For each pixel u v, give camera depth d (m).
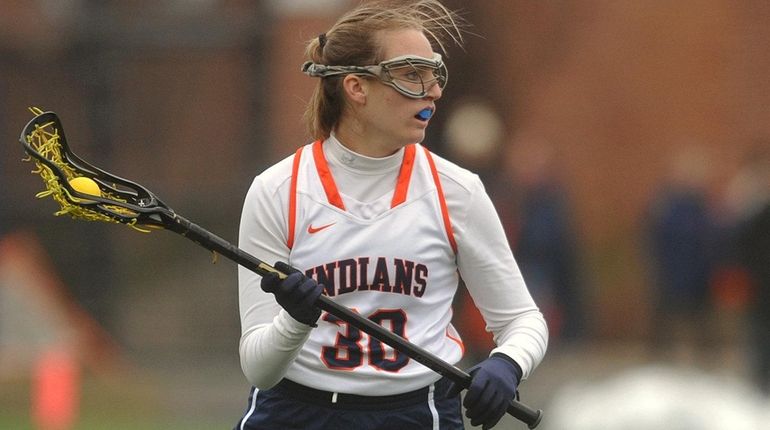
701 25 62.88
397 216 15.77
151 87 63.66
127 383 50.41
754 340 41.94
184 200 63.12
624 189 63.28
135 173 63.31
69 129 62.84
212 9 62.62
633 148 63.34
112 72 61.94
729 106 62.66
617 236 62.78
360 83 15.70
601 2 63.69
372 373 15.78
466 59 62.47
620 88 63.56
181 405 48.31
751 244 41.75
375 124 15.70
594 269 62.44
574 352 53.03
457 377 15.30
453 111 50.72
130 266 61.72
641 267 61.81
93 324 58.25
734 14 62.59
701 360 53.16
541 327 16.17
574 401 22.64
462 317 38.88
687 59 63.03
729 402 21.59
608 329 62.09
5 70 63.38
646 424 21.02
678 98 63.06
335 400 15.88
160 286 61.69
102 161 61.62
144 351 60.44
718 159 62.50
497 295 16.12
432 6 16.41
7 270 53.47
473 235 15.95
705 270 52.34
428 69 15.70
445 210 15.84
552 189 50.16
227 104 63.56
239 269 16.08
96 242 61.16
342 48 15.80
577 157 63.72
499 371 15.41
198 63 63.66
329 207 15.75
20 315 53.34
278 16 62.19
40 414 43.62
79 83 62.75
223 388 51.72
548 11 63.72
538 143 63.56
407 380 15.89
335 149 15.93
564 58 63.88
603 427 21.38
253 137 62.81
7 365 51.66
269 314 15.87
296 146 61.75
